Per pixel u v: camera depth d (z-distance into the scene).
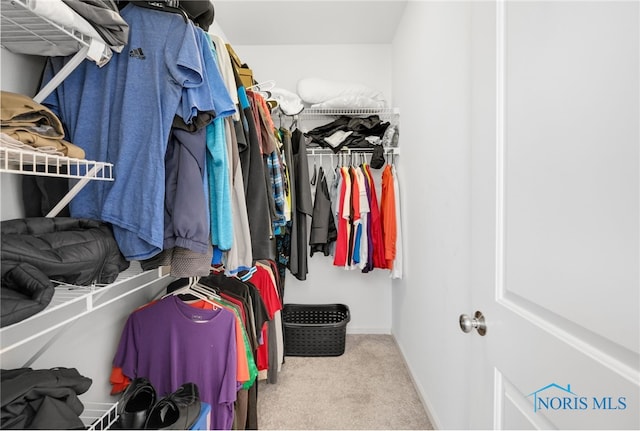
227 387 1.28
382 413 1.96
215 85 1.05
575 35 0.61
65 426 0.74
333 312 3.11
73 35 0.78
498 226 0.88
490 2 0.89
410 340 2.40
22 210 0.94
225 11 2.52
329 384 2.27
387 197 2.63
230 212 1.10
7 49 0.90
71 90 1.02
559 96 0.65
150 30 0.99
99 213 0.98
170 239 0.97
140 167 0.93
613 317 0.53
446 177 1.64
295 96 2.72
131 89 0.97
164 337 1.29
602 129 0.56
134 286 1.38
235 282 1.65
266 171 1.70
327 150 2.83
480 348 0.97
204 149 1.04
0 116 0.69
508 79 0.83
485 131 0.93
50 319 0.97
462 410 1.46
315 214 2.74
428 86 1.95
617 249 0.53
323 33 2.87
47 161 0.71
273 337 2.20
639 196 0.49
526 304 0.77
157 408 1.02
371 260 2.69
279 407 2.02
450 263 1.59
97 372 1.22
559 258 0.65
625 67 0.52
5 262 0.63
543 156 0.70
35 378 0.75
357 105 2.79
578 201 0.61
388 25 2.75
